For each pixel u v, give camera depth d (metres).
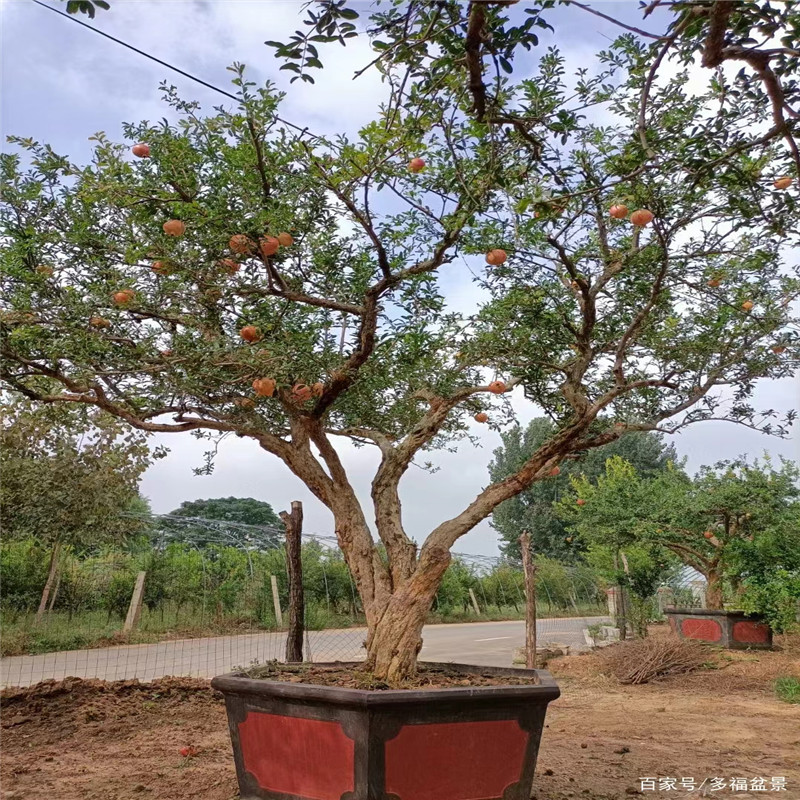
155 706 6.27
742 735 5.95
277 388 4.19
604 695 8.08
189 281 3.94
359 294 4.46
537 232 4.29
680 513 12.01
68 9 2.05
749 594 11.28
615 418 5.61
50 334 4.02
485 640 14.90
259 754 3.78
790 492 11.63
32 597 13.34
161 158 3.71
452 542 4.46
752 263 4.66
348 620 17.86
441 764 3.47
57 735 5.39
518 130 2.85
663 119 3.43
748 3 2.30
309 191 4.00
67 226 4.33
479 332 4.91
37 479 12.09
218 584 16.12
